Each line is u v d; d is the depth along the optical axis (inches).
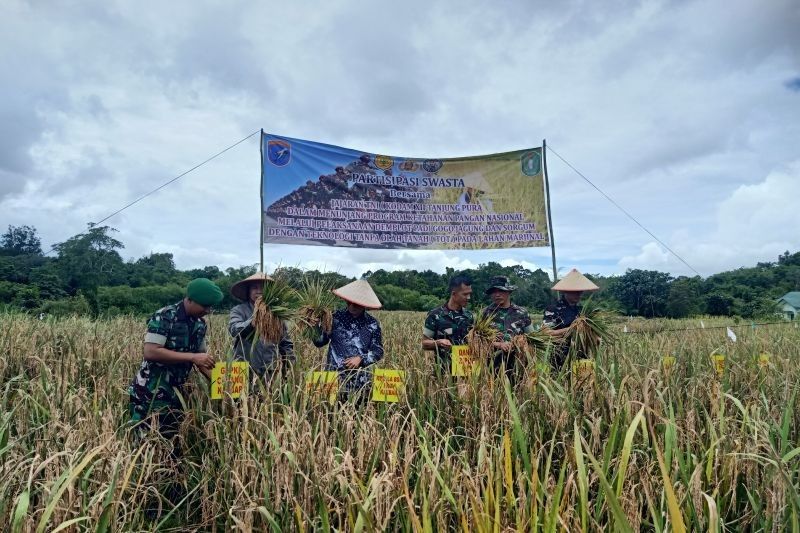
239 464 129.9
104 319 516.4
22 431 143.3
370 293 221.3
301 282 222.2
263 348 213.9
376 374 181.3
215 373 169.6
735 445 134.2
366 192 453.1
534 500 95.0
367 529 93.7
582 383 179.6
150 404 171.3
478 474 112.4
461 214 470.6
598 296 269.6
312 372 169.3
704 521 109.2
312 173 438.0
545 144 473.4
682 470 116.3
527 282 592.4
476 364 190.5
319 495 108.0
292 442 121.6
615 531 97.1
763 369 227.8
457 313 240.7
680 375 212.7
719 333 450.6
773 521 109.7
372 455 128.7
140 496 129.2
